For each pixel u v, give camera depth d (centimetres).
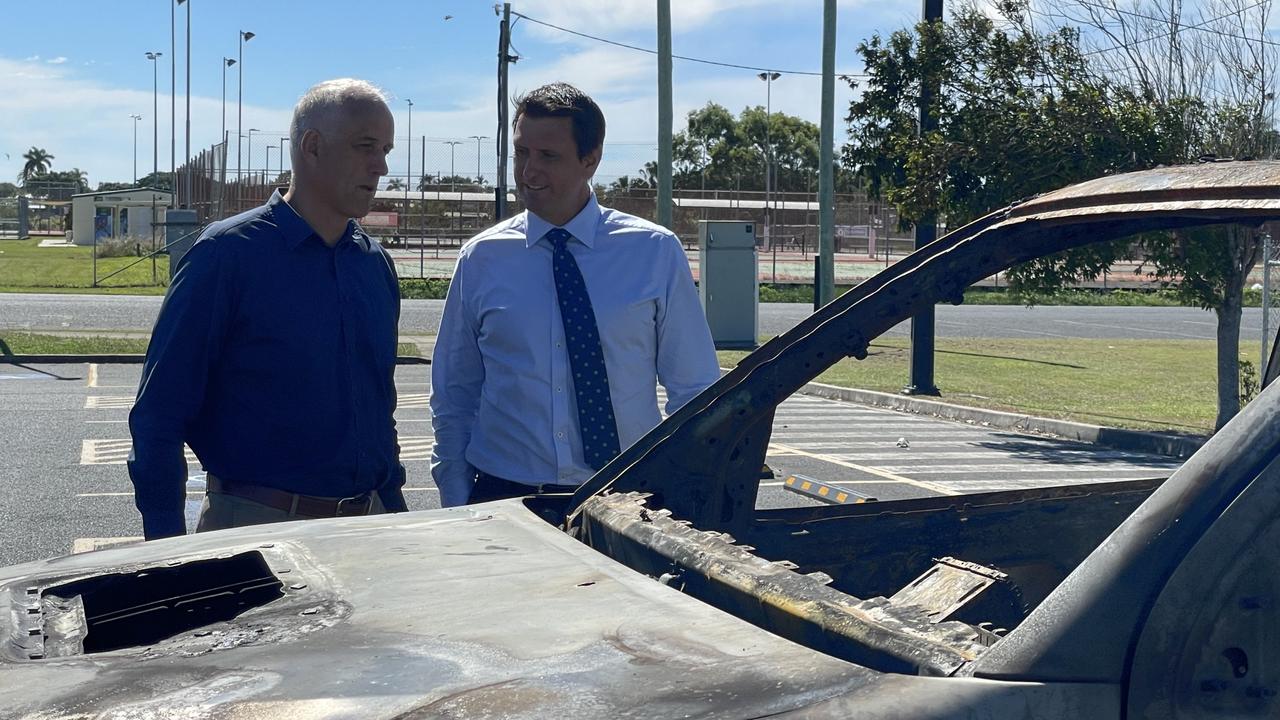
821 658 162
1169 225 233
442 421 367
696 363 361
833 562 289
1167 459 1145
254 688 160
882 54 1360
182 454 316
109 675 170
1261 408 166
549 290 349
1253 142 1186
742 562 202
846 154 1416
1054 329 3047
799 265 4909
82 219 6481
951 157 1236
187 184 4950
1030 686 148
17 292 3055
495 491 353
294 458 325
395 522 251
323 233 328
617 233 356
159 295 3073
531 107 346
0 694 165
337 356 328
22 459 998
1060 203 239
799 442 1218
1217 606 154
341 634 180
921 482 980
